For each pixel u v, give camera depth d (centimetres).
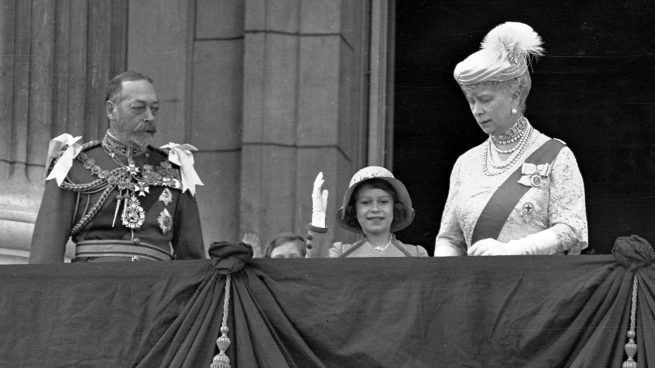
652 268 1847
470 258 1870
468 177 1998
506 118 1986
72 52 2544
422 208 2644
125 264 1905
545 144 1988
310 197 2555
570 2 2672
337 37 2598
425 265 1872
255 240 2534
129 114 2052
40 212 2028
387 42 2681
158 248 2036
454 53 2678
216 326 1862
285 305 1870
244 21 2614
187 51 2628
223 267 1872
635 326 1833
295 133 2580
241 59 2617
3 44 2505
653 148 2636
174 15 2631
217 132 2605
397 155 2658
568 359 1841
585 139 2647
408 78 2675
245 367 1847
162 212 2045
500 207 1964
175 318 1880
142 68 2620
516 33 1981
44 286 1906
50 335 1892
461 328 1852
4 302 1903
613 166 2638
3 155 2469
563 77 2659
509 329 1848
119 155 2055
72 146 2050
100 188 2036
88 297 1898
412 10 2689
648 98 2645
